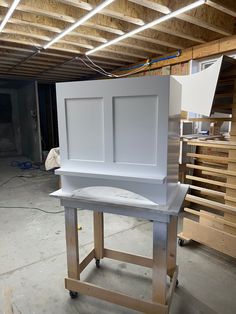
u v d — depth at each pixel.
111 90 1.14
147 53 3.90
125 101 1.13
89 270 1.87
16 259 1.99
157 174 1.15
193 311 1.47
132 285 1.70
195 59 3.36
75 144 1.28
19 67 4.97
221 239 1.96
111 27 2.72
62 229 2.54
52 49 3.74
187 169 2.97
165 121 1.08
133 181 1.18
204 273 1.82
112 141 1.19
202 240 2.10
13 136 7.79
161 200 1.17
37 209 3.11
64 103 1.25
